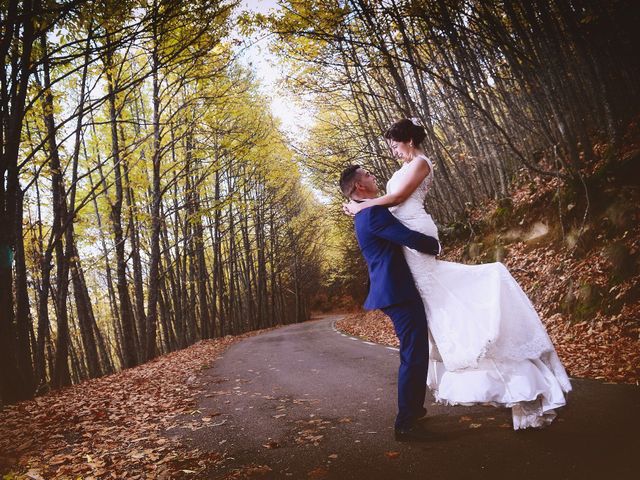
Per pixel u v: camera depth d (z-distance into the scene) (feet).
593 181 26.48
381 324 46.03
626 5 26.68
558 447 7.89
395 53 32.83
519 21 29.66
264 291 122.62
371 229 9.77
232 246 91.71
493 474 7.24
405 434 9.37
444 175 43.34
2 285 20.66
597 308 21.17
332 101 49.73
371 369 20.20
